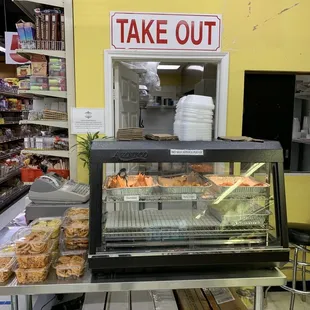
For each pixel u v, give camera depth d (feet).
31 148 9.19
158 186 5.09
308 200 9.93
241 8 8.93
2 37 20.07
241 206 5.16
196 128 6.72
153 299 5.89
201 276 4.77
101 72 8.82
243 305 6.05
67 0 8.52
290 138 10.25
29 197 7.09
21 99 23.38
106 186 4.98
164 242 4.87
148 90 16.94
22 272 4.52
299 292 7.15
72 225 5.39
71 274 4.63
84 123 8.95
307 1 9.05
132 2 8.64
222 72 9.12
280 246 4.88
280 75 9.92
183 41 8.88
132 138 5.25
